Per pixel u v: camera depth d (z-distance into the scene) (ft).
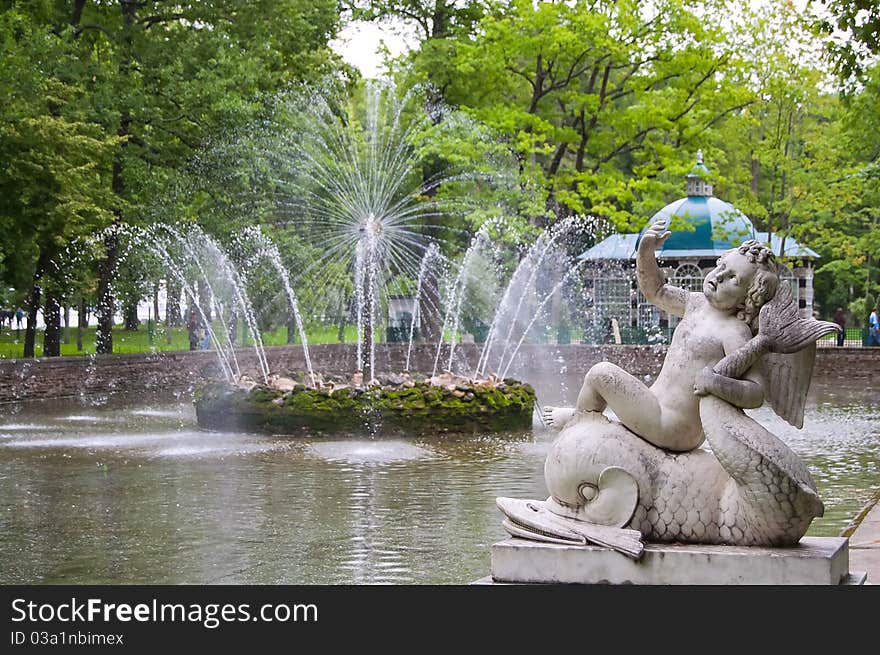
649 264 23.02
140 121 108.37
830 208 146.41
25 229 95.20
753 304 21.66
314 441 65.77
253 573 31.22
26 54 94.22
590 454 21.70
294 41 120.06
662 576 20.85
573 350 143.64
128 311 180.45
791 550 20.95
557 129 132.67
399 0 143.84
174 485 48.91
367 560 32.96
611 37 125.80
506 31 128.88
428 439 66.80
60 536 37.29
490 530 37.93
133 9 112.06
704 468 21.84
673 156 128.06
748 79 128.26
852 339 161.17
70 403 94.73
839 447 63.16
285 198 124.77
